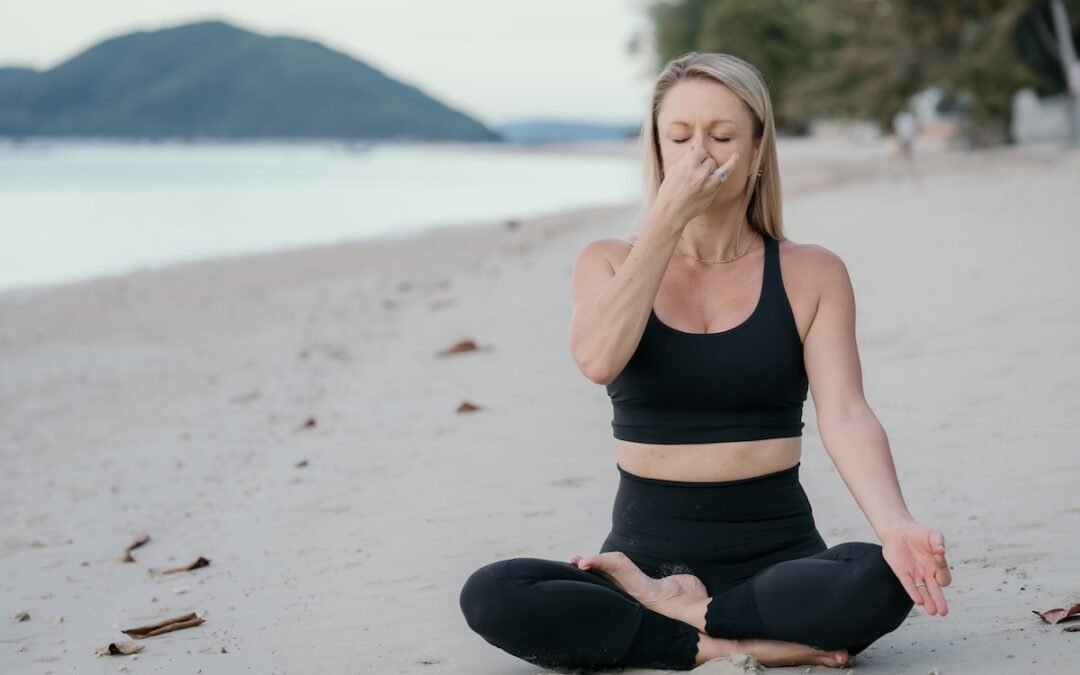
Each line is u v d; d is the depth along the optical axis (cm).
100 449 632
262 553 417
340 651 312
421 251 1711
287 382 770
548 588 264
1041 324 687
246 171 6300
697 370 271
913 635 289
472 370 721
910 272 939
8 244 2105
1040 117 3847
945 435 487
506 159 9512
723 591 276
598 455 507
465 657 301
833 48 6322
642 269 261
